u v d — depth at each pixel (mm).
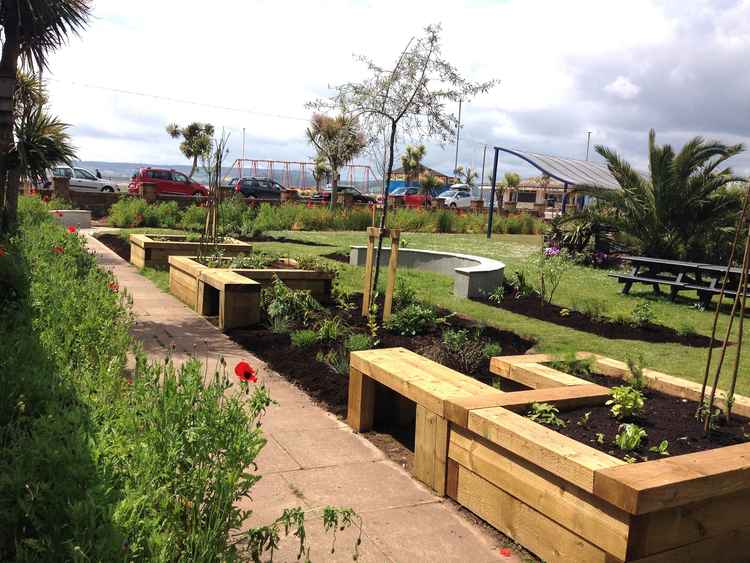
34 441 2129
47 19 9906
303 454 3887
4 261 5832
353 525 3062
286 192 32688
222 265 8703
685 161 15766
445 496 3443
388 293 7027
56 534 1759
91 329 3904
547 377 4023
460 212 30984
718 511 2611
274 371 5543
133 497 1830
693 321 9438
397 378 3846
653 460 2850
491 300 9891
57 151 10672
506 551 2926
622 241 18422
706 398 3814
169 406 2275
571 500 2652
